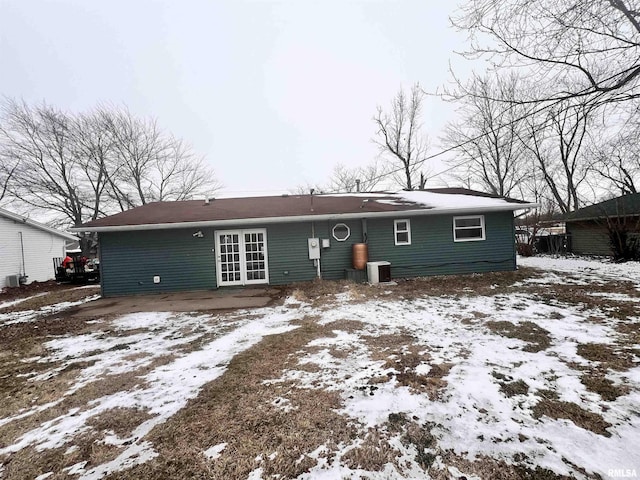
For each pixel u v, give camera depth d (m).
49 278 16.36
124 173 24.34
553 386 2.97
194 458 2.21
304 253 9.80
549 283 7.93
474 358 3.67
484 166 22.16
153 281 9.27
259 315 6.19
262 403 2.89
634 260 11.43
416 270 9.99
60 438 2.54
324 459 2.14
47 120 21.50
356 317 5.64
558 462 2.03
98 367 3.94
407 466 2.04
